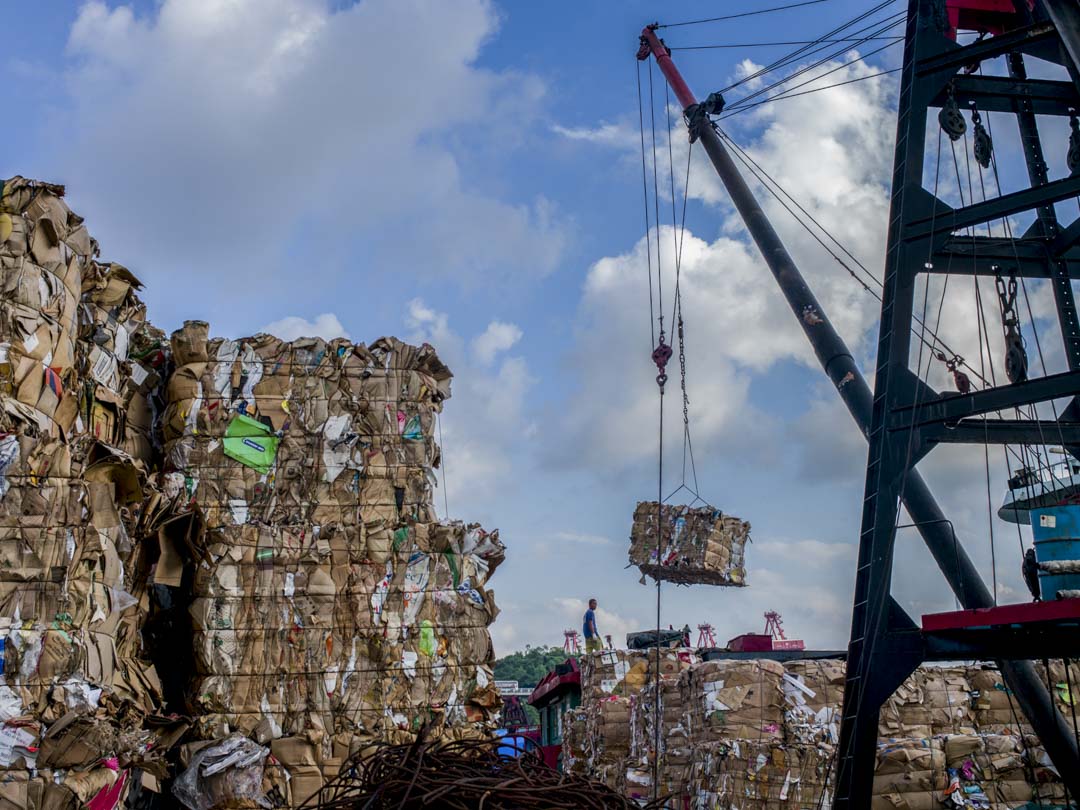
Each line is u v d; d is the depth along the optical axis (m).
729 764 18.58
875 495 15.33
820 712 19.03
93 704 13.89
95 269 16.48
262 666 17.16
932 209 16.12
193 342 18.47
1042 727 15.87
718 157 26.23
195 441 18.12
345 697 17.28
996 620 13.56
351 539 18.02
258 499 18.05
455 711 17.55
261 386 18.58
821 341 21.48
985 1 17.97
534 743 9.24
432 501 18.78
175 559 17.20
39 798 13.22
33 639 13.62
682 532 31.44
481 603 18.34
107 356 16.56
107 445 15.77
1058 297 16.91
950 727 18.89
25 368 14.29
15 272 14.38
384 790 8.31
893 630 14.69
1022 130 17.78
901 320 15.92
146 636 17.67
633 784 22.92
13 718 13.27
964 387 16.16
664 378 24.48
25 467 13.95
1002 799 17.88
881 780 17.80
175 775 16.47
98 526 14.78
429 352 19.28
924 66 16.75
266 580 17.52
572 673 32.47
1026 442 15.59
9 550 13.74
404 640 17.66
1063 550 13.88
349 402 18.75
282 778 16.67
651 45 30.02
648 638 31.50
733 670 19.58
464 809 7.87
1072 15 14.66
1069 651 14.09
